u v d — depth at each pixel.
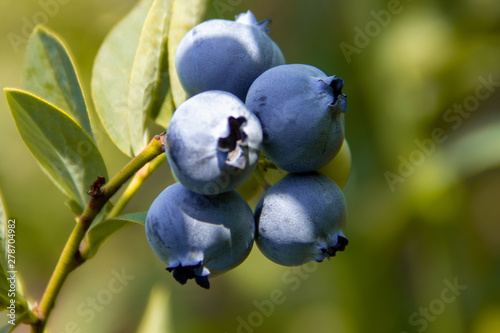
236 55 0.31
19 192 0.42
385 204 0.44
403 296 0.44
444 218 0.44
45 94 0.32
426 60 0.46
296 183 0.31
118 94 0.33
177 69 0.31
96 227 0.31
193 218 0.30
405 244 0.45
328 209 0.31
